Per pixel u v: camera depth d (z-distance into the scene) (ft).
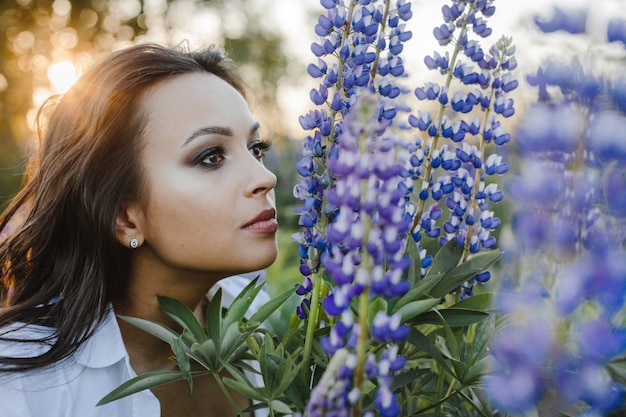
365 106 2.76
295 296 4.83
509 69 4.09
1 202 16.57
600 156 2.53
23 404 4.51
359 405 2.85
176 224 4.61
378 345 3.56
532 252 2.66
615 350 2.45
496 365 3.43
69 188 4.98
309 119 3.82
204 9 46.73
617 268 2.39
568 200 2.59
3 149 29.60
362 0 3.84
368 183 2.75
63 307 4.93
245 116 4.75
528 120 2.60
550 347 2.48
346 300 2.78
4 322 4.94
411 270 3.85
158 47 4.96
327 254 3.70
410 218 3.94
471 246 4.17
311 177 3.82
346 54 3.86
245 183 4.52
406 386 4.00
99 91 4.81
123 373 4.96
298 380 3.56
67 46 46.83
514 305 2.53
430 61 4.16
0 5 44.88
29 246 5.22
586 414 2.75
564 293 2.44
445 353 3.73
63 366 4.77
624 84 2.53
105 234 4.87
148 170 4.65
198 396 5.32
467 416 4.02
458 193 4.21
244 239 4.52
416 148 4.21
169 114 4.63
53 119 5.23
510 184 2.60
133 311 5.15
